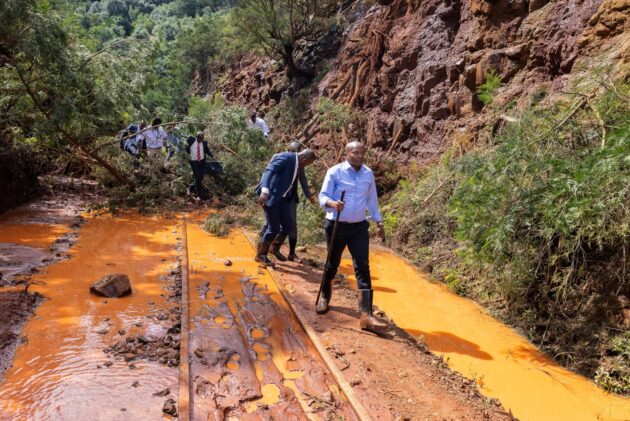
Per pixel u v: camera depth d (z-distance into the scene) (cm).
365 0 1606
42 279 558
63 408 324
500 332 536
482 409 373
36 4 930
